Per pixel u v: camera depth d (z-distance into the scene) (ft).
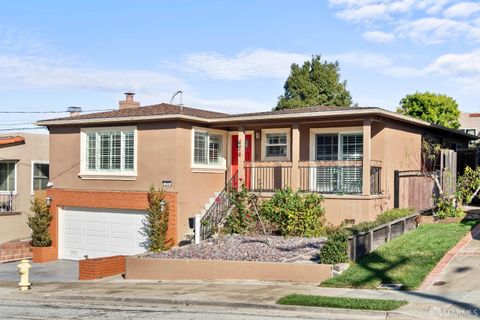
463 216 66.44
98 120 73.46
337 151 71.97
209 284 50.08
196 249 59.98
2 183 88.74
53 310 43.75
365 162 63.72
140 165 71.51
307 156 73.77
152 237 67.05
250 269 50.44
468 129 141.38
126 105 89.15
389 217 61.52
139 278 57.11
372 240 52.49
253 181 74.84
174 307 42.47
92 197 75.15
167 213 68.28
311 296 40.37
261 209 65.10
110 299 47.14
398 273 44.83
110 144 74.38
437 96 137.39
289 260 50.98
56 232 78.38
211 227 66.28
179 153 69.05
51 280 62.39
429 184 69.15
